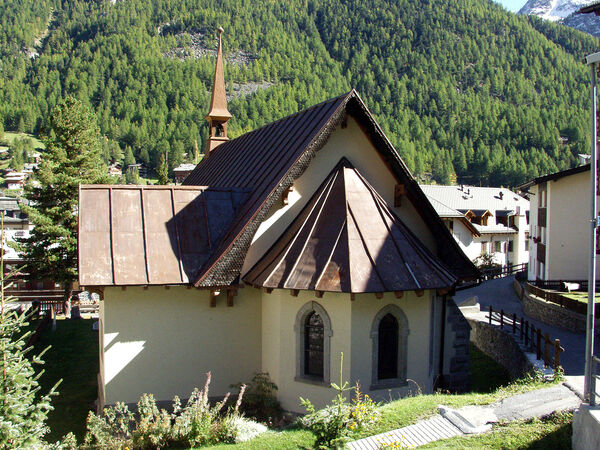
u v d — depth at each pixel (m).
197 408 13.89
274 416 16.67
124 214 17.59
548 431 11.27
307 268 15.78
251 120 174.25
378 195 17.66
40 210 36.94
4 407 10.49
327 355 15.99
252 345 18.11
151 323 17.08
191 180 32.31
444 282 16.14
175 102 199.38
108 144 170.00
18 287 49.31
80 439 16.28
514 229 69.19
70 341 28.33
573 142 154.25
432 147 158.50
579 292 31.73
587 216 36.56
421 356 16.66
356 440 12.03
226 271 16.52
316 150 17.06
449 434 11.72
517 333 22.44
